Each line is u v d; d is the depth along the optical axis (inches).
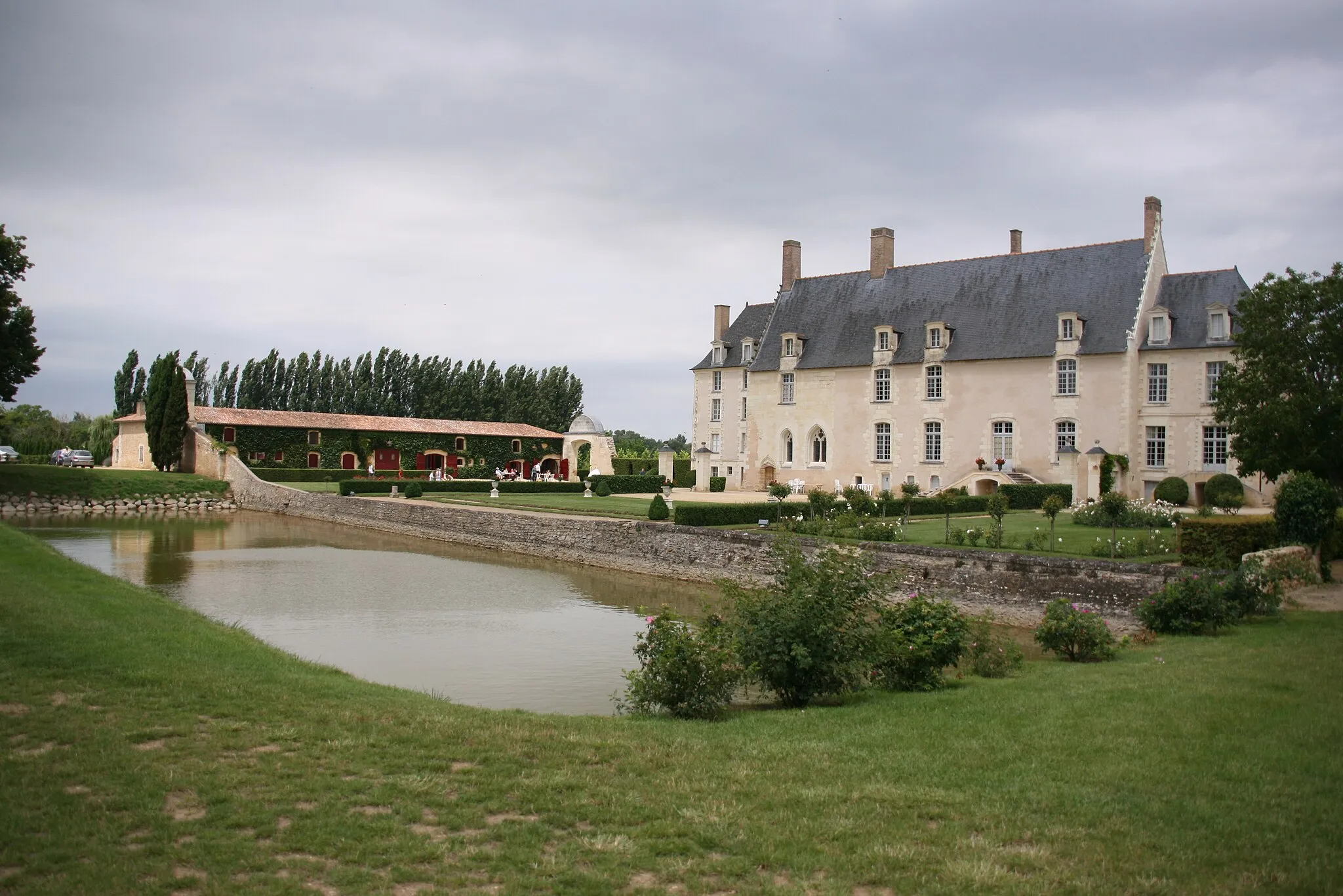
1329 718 388.5
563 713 562.9
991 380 2023.9
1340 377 1139.9
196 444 2640.3
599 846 261.0
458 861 248.1
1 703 376.2
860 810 291.4
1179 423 1800.0
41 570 773.3
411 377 3895.2
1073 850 261.0
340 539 1736.0
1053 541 1064.2
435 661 724.0
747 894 234.5
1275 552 778.8
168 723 359.9
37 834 256.2
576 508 1753.2
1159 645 607.5
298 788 296.8
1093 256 1984.5
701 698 434.9
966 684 518.0
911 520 1427.2
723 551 1209.4
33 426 3873.0
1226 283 1820.9
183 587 1090.1
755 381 2458.2
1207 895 233.5
